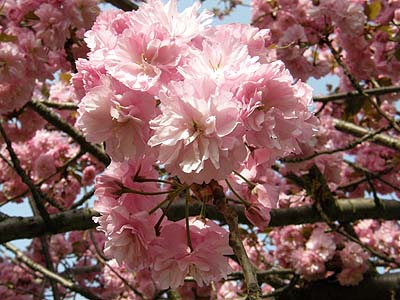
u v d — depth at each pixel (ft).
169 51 1.07
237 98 0.99
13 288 4.07
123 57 1.06
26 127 3.05
